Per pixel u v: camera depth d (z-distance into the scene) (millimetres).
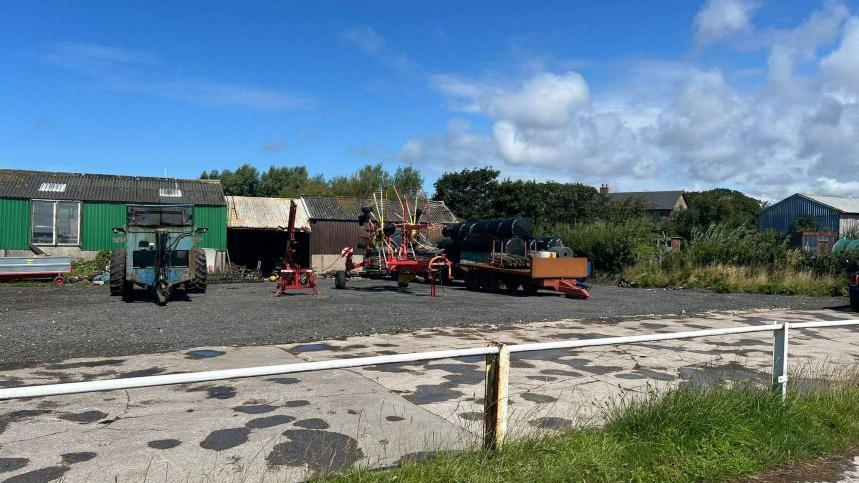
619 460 4062
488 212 43500
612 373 7293
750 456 4336
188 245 15977
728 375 7172
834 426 5004
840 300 17359
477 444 4195
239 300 14922
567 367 7590
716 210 51812
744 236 24266
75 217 24734
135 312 12000
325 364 3303
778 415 4875
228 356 7891
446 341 9336
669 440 4281
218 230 26719
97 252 24844
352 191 57969
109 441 4660
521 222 18828
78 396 5879
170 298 15461
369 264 18594
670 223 52750
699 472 4055
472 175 47406
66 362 7406
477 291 19453
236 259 29844
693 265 22719
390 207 28906
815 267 20859
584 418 5109
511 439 4043
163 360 7582
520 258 18000
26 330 9492
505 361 3938
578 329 10953
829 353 8891
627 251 24359
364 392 6199
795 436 4664
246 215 29672
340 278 19422
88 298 15352
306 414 5398
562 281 17594
